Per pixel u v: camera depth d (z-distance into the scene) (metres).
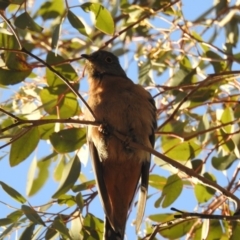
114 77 12.66
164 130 13.66
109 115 12.02
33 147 11.55
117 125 12.01
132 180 12.12
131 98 12.20
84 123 10.18
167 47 13.88
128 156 11.96
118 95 12.19
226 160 12.39
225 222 11.62
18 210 10.52
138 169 12.11
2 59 11.83
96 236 11.20
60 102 12.00
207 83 12.68
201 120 12.55
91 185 11.89
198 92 13.01
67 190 11.47
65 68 12.24
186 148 12.32
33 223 10.33
